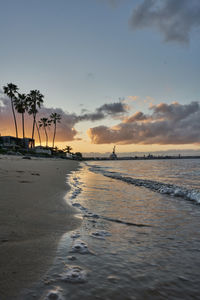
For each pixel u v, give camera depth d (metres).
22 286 1.41
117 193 6.36
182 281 1.63
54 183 7.07
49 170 13.46
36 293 1.35
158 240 2.57
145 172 20.47
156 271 1.78
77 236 2.51
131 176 14.54
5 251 1.91
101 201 4.95
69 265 1.77
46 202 4.08
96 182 9.35
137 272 1.74
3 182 6.34
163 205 4.83
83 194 5.83
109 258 1.99
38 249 2.02
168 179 12.91
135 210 4.21
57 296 1.34
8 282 1.44
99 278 1.61
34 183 6.59
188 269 1.84
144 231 2.92
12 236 2.27
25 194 4.68
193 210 4.35
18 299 1.28
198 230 3.01
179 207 4.64
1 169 10.40
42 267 1.69
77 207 4.06
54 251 2.01
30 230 2.50
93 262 1.88
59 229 2.65
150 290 1.49
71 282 1.52
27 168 12.95
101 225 3.07
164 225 3.24
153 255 2.12
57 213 3.39
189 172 20.67
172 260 2.01
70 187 6.59
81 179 10.40
